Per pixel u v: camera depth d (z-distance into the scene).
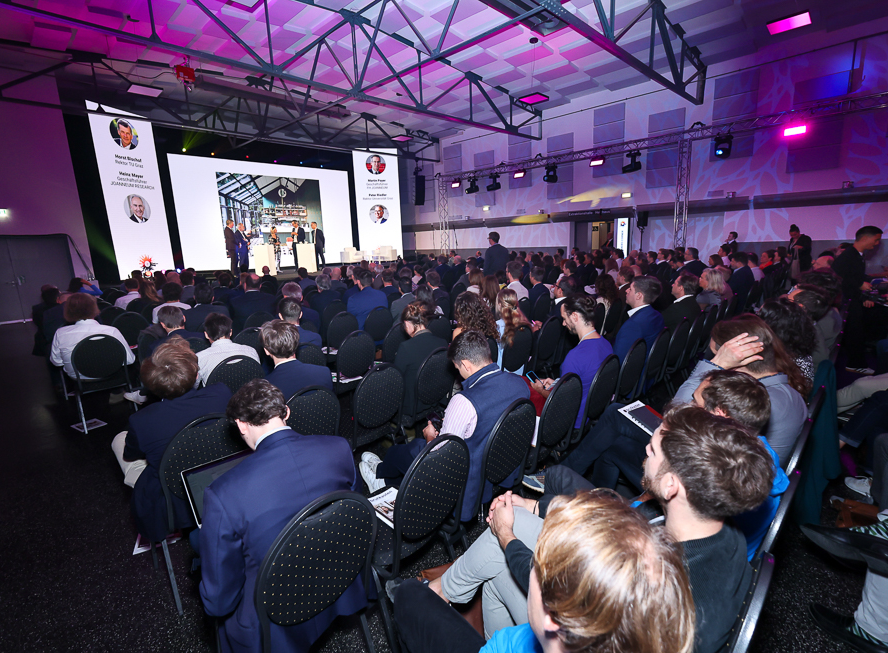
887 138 8.51
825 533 1.50
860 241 4.37
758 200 10.03
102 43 8.12
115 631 1.75
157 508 1.82
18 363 6.03
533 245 14.77
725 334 1.77
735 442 0.88
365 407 2.56
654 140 11.33
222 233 12.48
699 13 7.86
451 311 6.00
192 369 1.91
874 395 2.51
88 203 11.06
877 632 1.50
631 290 3.39
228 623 1.27
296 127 14.35
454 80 10.66
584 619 0.54
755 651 1.59
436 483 1.57
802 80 9.20
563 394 2.21
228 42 8.34
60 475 2.96
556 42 8.74
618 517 0.59
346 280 8.27
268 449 1.30
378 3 7.08
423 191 16.89
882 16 8.18
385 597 1.61
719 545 0.92
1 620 1.81
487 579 1.27
